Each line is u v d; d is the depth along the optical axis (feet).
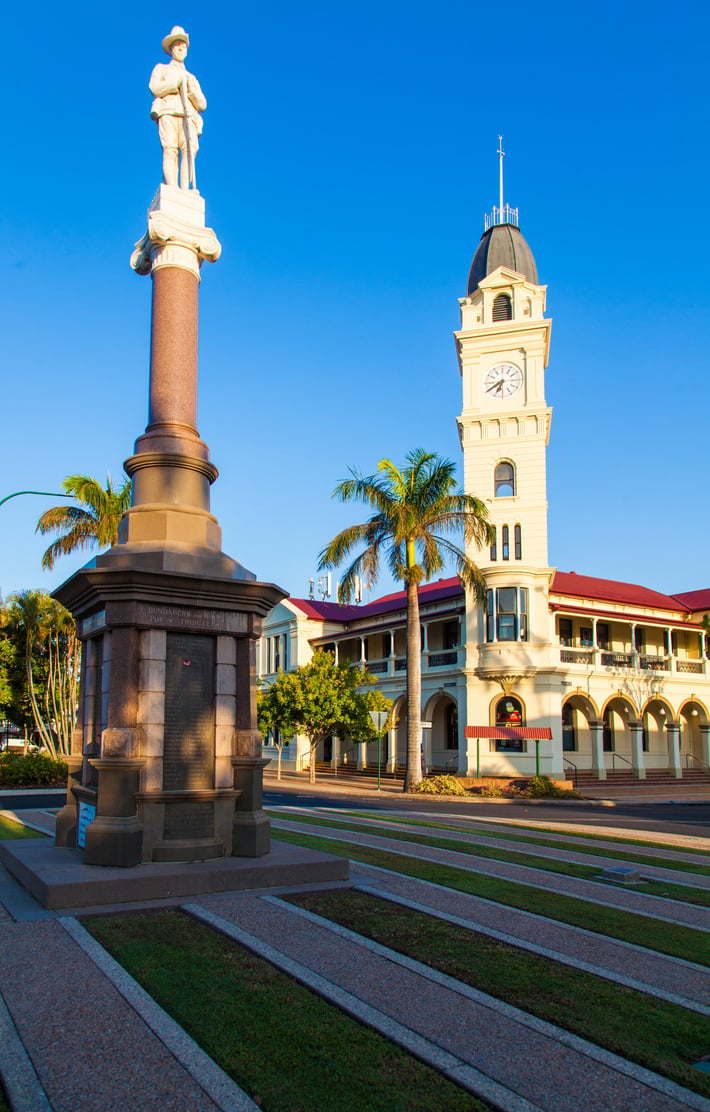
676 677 145.07
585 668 131.85
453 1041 17.11
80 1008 18.45
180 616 33.71
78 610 37.17
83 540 106.42
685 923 27.12
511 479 134.92
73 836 36.27
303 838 43.93
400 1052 16.62
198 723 33.73
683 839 51.21
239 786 34.01
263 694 133.69
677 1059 16.49
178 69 41.19
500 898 30.01
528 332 135.64
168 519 35.55
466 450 136.77
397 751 159.63
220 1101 14.53
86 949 22.62
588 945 24.17
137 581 32.45
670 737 145.07
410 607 108.06
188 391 38.34
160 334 38.40
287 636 184.75
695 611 161.17
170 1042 16.76
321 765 171.53
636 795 119.85
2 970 20.88
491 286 139.23
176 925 25.38
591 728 134.62
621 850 44.47
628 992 20.18
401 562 106.32
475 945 23.81
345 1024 17.88
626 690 138.21
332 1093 14.89
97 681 36.68
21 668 131.75
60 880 27.76
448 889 31.37
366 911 27.43
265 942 23.45
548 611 129.49
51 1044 16.66
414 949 23.17
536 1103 14.67
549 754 125.70
